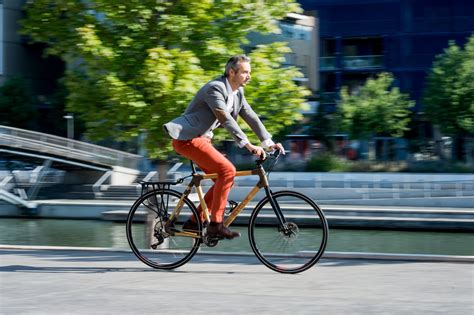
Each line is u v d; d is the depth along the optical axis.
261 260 8.16
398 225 42.53
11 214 51.50
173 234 8.45
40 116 77.19
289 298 6.70
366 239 38.75
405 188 50.91
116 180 57.03
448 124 59.16
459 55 59.41
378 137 64.94
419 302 6.47
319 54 70.31
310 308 6.29
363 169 59.78
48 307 6.42
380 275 7.78
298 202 8.11
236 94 8.20
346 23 69.06
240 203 8.29
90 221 48.84
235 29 17.16
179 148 8.15
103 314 6.16
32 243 37.91
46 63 84.50
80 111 18.05
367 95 62.75
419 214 43.38
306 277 7.73
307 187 52.31
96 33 17.33
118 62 17.05
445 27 65.81
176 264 8.42
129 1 16.77
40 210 51.09
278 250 8.13
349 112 62.03
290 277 7.76
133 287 7.30
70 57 17.70
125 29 17.28
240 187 41.00
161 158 17.58
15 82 75.06
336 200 50.94
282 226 8.09
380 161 60.94
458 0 65.38
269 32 17.48
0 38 80.00
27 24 17.73
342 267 8.29
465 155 60.38
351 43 69.31
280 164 61.22
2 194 50.78
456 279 7.51
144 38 17.08
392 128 61.41
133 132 17.30
